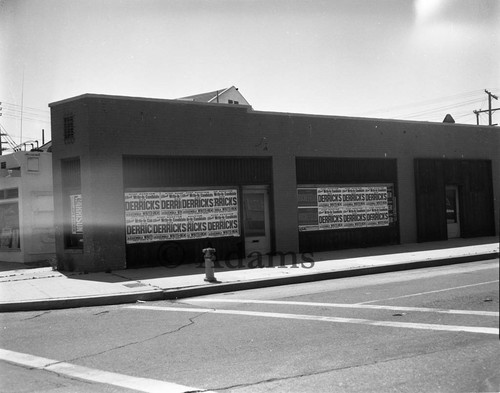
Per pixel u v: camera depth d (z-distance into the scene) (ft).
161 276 51.98
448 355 23.13
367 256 64.59
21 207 66.95
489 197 88.84
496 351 23.45
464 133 85.87
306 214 70.18
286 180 67.97
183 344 27.14
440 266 58.90
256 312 35.27
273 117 67.36
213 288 46.26
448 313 31.48
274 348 25.50
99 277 52.08
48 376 22.53
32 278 52.54
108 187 55.93
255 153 65.72
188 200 61.36
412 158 79.97
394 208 78.07
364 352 24.12
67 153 57.47
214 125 62.85
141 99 58.13
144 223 58.54
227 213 63.98
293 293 43.34
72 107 56.80
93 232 55.16
